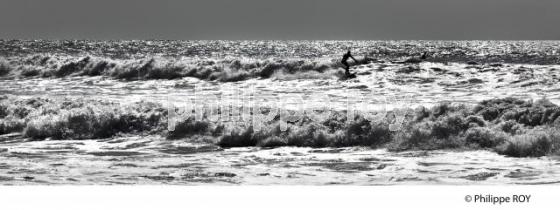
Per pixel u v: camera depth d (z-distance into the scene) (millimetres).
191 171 25953
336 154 29609
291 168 26500
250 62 76938
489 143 29562
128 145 32781
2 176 24844
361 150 30422
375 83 66750
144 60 79500
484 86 62375
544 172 24500
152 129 35750
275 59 77688
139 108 37656
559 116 30594
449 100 51062
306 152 30266
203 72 76125
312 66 75750
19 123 37812
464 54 184625
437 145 30094
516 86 61562
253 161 28203
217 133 34031
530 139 28125
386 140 31172
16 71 83875
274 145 32188
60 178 24547
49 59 85750
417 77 70250
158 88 66250
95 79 77438
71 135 35688
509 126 30625
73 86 69375
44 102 41094
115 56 184500
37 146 32812
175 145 32719
